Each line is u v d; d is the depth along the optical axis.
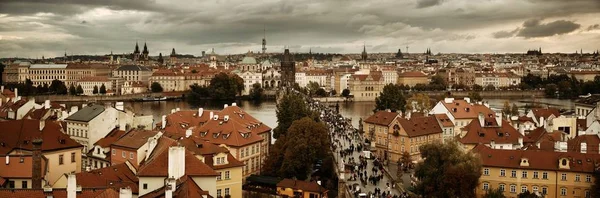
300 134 189.00
